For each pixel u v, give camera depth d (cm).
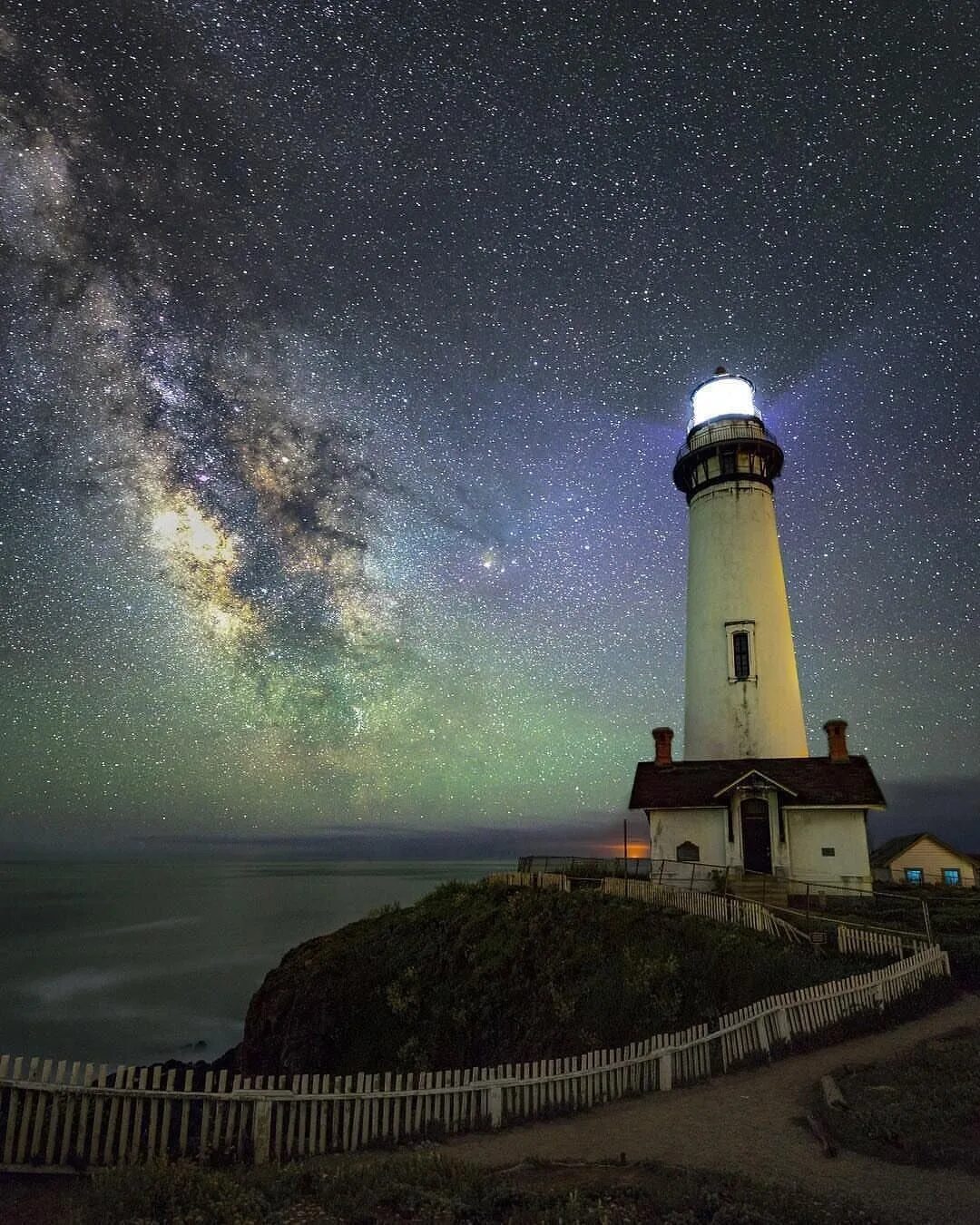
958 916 2516
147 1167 810
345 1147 1033
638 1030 1867
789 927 2077
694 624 3722
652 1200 751
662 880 2833
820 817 2862
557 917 2442
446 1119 1109
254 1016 2605
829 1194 805
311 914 9219
